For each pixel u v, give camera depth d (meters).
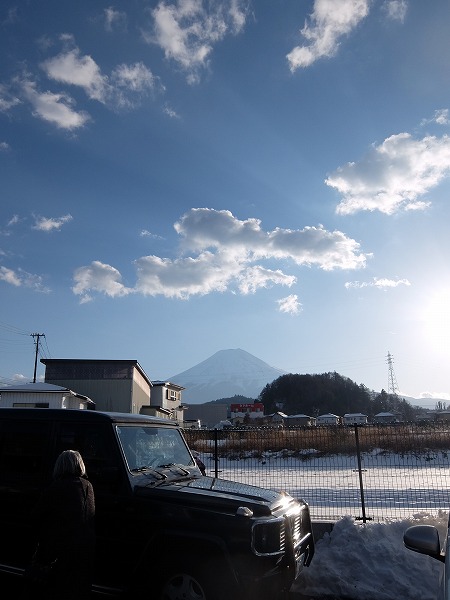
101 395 43.31
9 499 5.58
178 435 6.55
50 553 4.21
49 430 5.70
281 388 136.50
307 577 6.41
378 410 126.19
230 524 4.70
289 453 14.58
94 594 5.21
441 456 13.77
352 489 13.64
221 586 4.55
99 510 5.14
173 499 4.98
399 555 6.55
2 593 5.82
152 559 4.87
